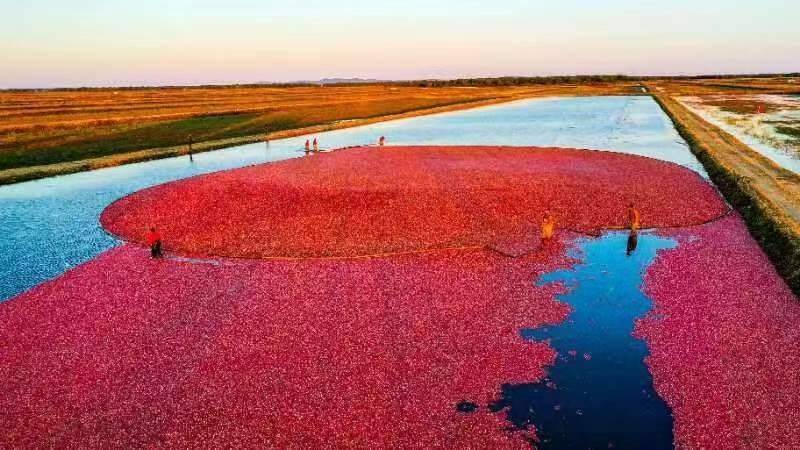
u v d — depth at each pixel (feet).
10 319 64.39
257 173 135.03
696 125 229.86
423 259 82.58
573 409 47.83
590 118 301.63
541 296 69.62
